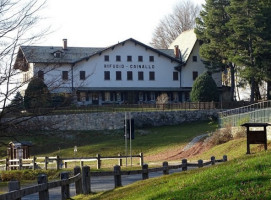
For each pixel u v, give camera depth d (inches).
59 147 2581.2
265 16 3031.5
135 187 785.6
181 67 3649.1
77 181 840.9
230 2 3137.3
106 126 2851.9
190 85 3663.9
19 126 681.6
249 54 3088.1
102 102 3479.3
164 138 2588.6
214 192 573.9
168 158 2053.4
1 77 666.2
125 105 3120.1
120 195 746.8
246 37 3031.5
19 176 1515.7
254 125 1444.4
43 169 1628.9
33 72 723.4
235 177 613.9
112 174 854.5
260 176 602.9
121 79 3526.1
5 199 541.0
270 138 1811.0
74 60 3334.2
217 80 3673.7
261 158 709.9
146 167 876.6
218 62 3341.5
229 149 1863.9
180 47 3848.4
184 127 2876.5
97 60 3464.6
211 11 3233.3
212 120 2928.2
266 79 3014.3
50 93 721.0
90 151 2454.5
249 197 537.0
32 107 700.0
